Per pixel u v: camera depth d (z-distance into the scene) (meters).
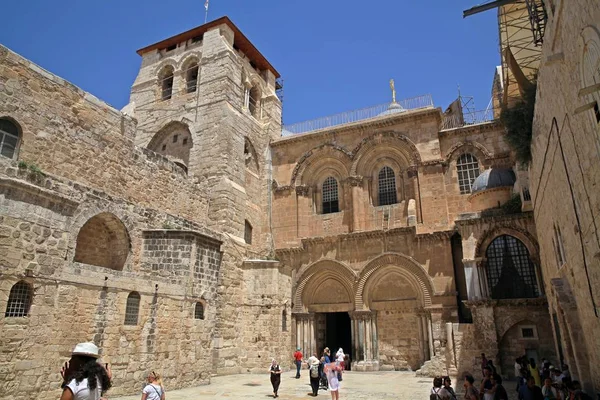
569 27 9.68
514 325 23.62
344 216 33.03
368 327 29.78
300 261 32.91
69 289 15.22
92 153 20.98
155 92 37.66
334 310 31.38
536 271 24.34
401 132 32.75
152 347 18.16
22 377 13.28
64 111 20.30
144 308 18.16
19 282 13.77
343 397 17.80
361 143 33.59
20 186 14.03
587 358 14.33
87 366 5.11
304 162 35.34
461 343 24.12
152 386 10.83
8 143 17.42
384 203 32.75
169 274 20.94
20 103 17.95
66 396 4.79
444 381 11.43
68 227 15.62
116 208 20.27
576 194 11.77
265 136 37.28
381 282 30.75
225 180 30.84
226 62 34.28
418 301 29.27
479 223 25.89
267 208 35.16
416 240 29.67
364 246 31.22
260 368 27.38
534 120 16.81
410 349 28.92
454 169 31.12
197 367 20.62
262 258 33.44
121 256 20.92
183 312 20.22
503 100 24.94
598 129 8.87
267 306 28.58
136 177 23.62
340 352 24.92
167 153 34.88
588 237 11.21
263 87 40.38
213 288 22.75
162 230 21.48
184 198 27.61
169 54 38.88
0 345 12.84
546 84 13.16
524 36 24.39
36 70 19.09
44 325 14.17
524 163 21.38
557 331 20.59
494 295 25.03
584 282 12.80
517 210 25.91
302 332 31.55
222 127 32.38
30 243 14.14
